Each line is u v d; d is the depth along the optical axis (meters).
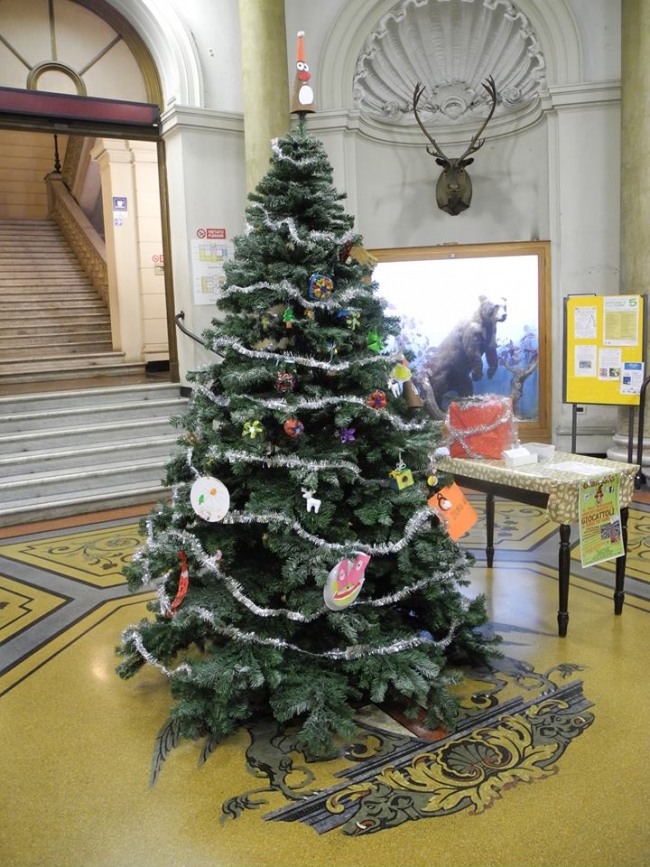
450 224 8.16
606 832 2.20
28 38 7.05
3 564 4.96
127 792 2.48
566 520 3.44
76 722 2.94
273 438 2.89
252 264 2.96
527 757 2.59
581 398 6.20
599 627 3.64
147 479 6.67
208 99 7.33
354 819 2.30
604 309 6.02
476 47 7.73
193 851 2.19
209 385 3.06
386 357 2.94
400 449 2.86
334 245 2.91
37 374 8.91
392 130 7.98
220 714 2.72
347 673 2.96
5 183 15.38
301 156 2.99
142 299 10.00
